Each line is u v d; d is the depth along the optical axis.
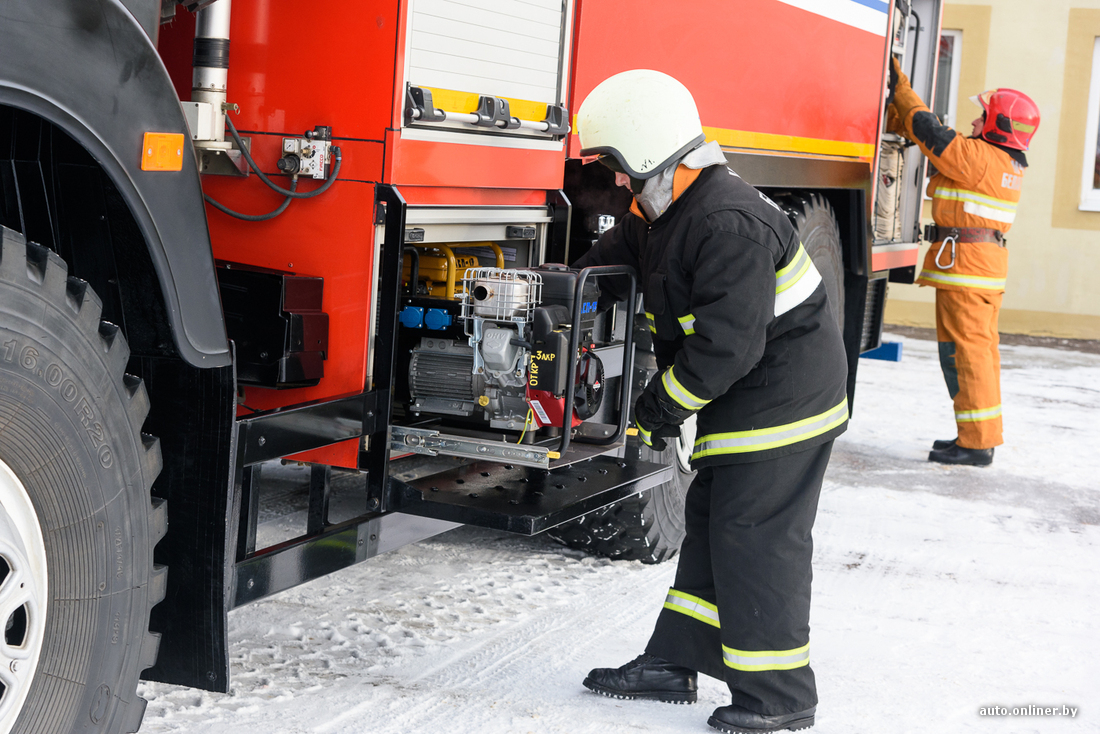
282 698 2.82
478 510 2.90
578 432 3.34
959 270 6.38
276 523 4.28
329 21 2.81
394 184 2.80
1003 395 9.00
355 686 2.95
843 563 4.51
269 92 2.90
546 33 3.33
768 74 4.86
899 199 7.18
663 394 2.76
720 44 4.39
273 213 2.91
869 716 3.03
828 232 5.86
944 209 6.43
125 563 2.05
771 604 2.79
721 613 2.85
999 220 6.36
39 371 1.80
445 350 3.14
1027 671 3.46
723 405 2.85
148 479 2.11
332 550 2.78
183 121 2.03
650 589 4.00
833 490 5.74
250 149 2.95
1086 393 9.29
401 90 2.78
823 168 5.55
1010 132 6.38
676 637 2.96
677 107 2.77
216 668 2.38
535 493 3.12
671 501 4.29
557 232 3.53
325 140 2.83
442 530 3.28
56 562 1.89
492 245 3.60
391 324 2.87
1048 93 12.23
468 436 3.03
